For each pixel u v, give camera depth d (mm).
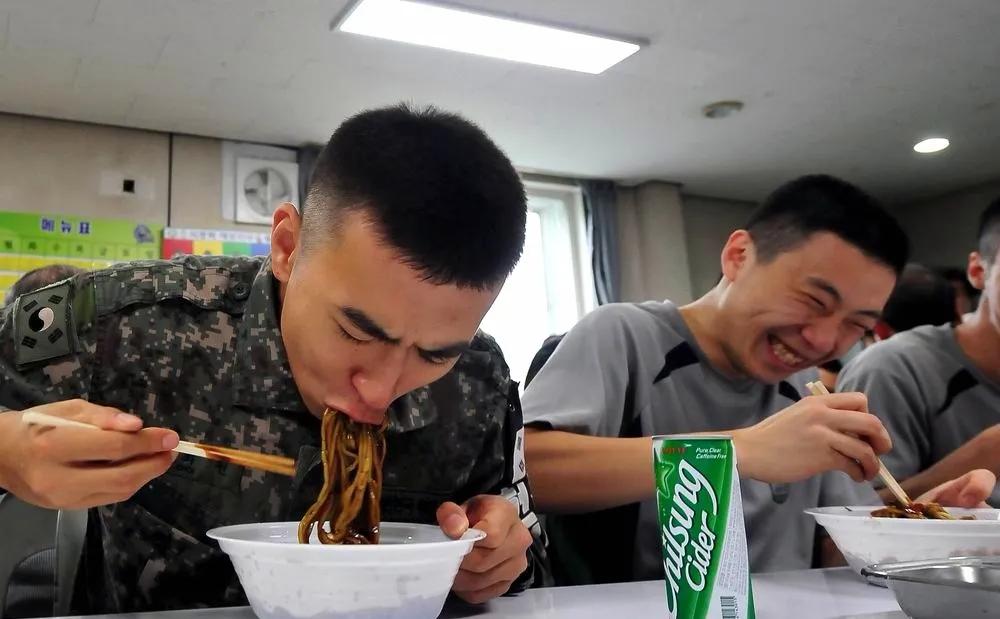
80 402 752
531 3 2459
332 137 854
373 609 684
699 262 4645
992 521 861
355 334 776
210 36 2531
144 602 980
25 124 3062
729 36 2736
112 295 1012
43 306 981
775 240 1395
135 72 2748
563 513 1367
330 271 768
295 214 917
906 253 1355
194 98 2971
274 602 692
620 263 4355
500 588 891
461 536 804
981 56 2984
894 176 4395
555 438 1298
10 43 2514
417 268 716
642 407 1509
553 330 4305
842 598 917
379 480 911
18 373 944
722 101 3275
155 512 978
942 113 3516
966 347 1911
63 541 1164
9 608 1294
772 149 3879
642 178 4289
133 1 2312
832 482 1581
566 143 3693
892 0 2561
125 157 3209
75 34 2479
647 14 2564
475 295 768
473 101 3162
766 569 1470
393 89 2988
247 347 993
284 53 2668
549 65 2877
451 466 1090
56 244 3035
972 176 4430
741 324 1463
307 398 965
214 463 986
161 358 998
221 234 3305
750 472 1136
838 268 1312
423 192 719
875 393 1843
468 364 1125
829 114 3467
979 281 1903
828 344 1360
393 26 2531
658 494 686
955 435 1846
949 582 657
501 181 784
